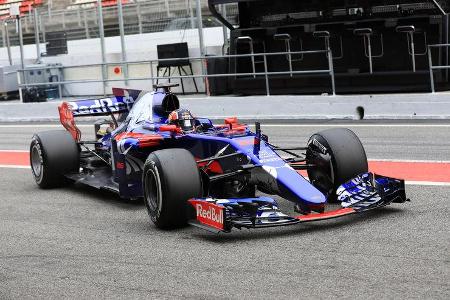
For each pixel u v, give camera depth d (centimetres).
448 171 1095
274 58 2155
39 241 841
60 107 1216
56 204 1041
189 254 735
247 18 2150
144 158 964
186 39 2594
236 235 792
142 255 747
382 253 689
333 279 625
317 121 1803
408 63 1925
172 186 807
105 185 1021
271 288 616
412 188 985
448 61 1825
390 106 1744
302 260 686
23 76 2483
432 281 602
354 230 773
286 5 2070
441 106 1680
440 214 822
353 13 1956
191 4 2612
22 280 694
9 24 3077
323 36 1922
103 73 2247
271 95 2056
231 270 673
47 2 3158
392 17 1906
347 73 1956
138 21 2764
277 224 738
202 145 894
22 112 2408
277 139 1558
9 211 1020
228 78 2219
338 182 852
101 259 746
